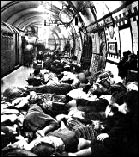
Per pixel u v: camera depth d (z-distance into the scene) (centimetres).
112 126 594
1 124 658
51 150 522
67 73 1240
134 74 653
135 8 637
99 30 1192
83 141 577
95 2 936
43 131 635
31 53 2662
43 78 1270
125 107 552
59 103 795
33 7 1945
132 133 482
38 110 712
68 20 2070
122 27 808
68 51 3066
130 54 714
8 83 1391
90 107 739
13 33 1889
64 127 652
